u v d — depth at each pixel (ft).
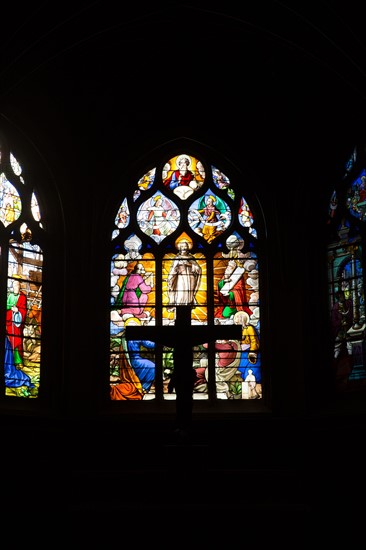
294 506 70.18
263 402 86.99
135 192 92.43
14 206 87.35
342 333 86.12
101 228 90.22
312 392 85.56
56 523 73.61
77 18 79.82
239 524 69.56
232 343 89.04
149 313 90.02
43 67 82.58
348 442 81.35
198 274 90.99
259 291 89.97
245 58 87.51
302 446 83.82
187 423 74.90
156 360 88.69
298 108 89.45
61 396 85.71
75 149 90.17
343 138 89.30
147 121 91.81
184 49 87.20
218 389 87.86
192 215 92.27
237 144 91.91
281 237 89.20
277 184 90.63
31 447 82.07
